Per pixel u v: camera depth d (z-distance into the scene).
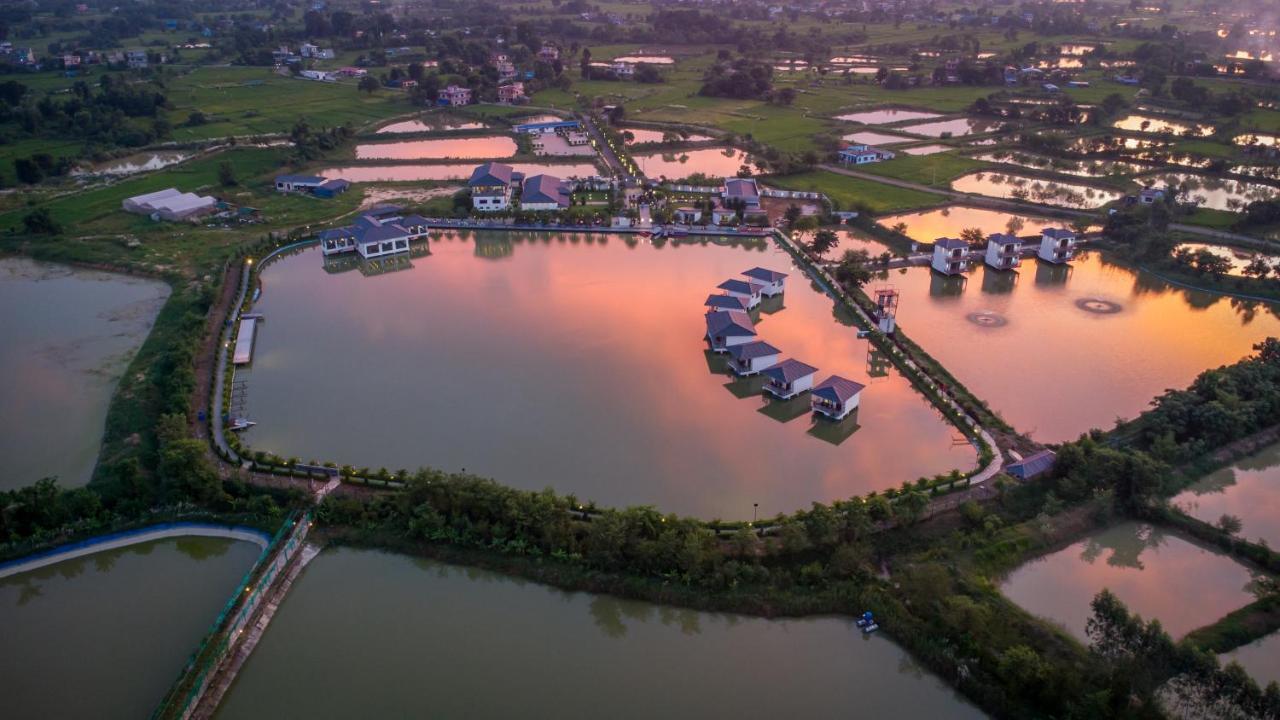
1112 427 83.94
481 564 65.69
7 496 68.25
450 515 68.88
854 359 100.31
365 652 58.00
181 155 198.12
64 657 58.19
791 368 90.81
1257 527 69.50
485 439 82.81
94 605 63.00
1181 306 115.62
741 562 64.12
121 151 196.38
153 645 59.16
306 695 54.44
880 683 55.56
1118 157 191.25
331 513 70.12
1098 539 68.25
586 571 64.06
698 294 119.94
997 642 55.19
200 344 100.81
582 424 85.62
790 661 57.38
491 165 169.38
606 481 76.06
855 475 77.31
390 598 63.03
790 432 84.69
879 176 178.12
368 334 106.81
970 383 93.31
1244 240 136.62
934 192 166.12
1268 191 165.88
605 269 130.75
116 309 114.88
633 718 52.78
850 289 117.31
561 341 104.69
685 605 61.53
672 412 88.19
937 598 59.19
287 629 60.06
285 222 150.12
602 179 174.12
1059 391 91.62
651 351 102.12
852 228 149.75
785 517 68.31
